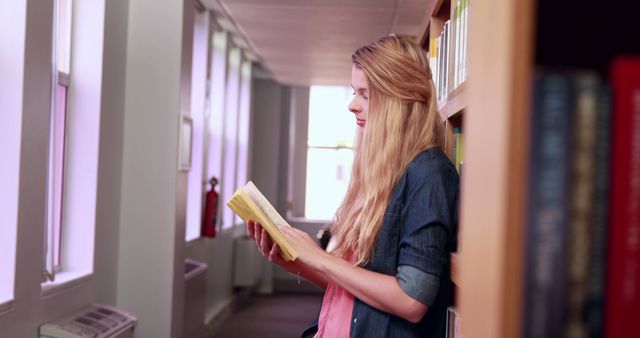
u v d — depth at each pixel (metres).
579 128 0.58
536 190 0.59
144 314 5.07
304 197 12.70
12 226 3.29
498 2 0.69
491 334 0.66
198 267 6.14
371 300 1.62
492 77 0.71
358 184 1.80
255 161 11.74
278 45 8.45
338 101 12.82
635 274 0.58
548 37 0.62
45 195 3.60
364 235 1.68
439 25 2.85
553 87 0.59
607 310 0.58
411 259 1.59
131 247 5.09
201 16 7.16
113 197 4.88
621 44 0.62
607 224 0.58
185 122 5.29
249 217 1.74
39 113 3.50
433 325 1.69
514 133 0.62
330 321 1.75
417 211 1.61
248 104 10.55
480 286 0.76
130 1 5.11
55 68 3.64
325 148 12.78
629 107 0.58
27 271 3.44
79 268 4.43
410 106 1.71
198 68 7.21
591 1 0.62
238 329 8.00
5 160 3.30
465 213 0.88
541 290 0.59
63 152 4.38
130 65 5.09
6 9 3.31
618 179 0.58
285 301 10.49
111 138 4.77
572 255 0.58
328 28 7.38
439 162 1.66
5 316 3.20
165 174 5.08
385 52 1.72
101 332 3.85
